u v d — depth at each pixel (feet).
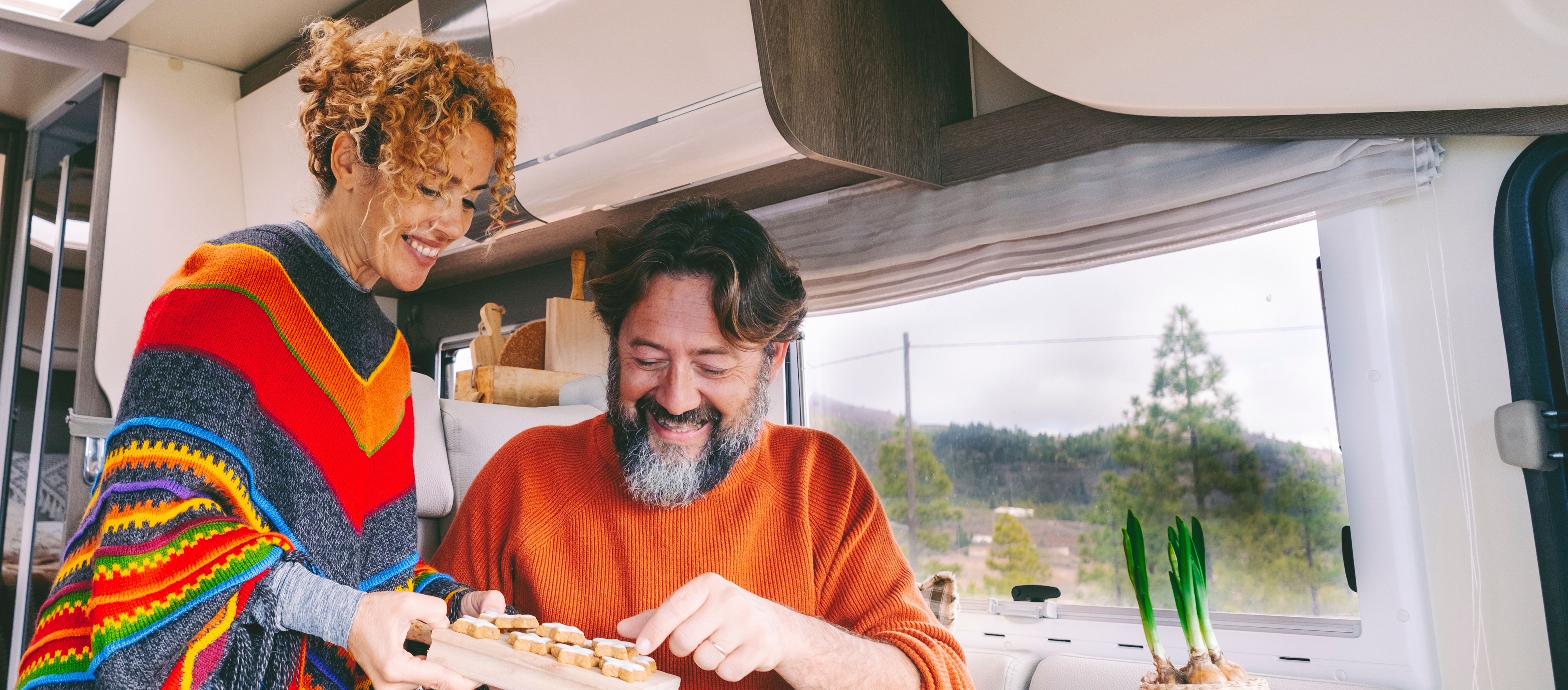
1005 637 5.52
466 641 2.66
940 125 5.58
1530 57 3.47
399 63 3.30
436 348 8.50
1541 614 4.01
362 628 2.49
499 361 6.00
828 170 5.73
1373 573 4.45
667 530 3.33
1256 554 4.86
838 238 6.07
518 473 3.57
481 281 8.10
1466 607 4.20
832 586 3.44
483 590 3.47
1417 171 4.29
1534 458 3.93
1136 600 5.17
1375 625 4.43
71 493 6.17
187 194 7.00
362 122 3.19
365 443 3.32
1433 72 3.68
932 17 5.57
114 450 2.62
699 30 4.66
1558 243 4.04
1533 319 4.06
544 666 2.49
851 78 4.90
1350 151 4.40
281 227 3.24
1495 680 4.11
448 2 5.80
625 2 4.89
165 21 6.50
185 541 2.47
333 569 3.11
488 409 4.82
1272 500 4.83
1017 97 5.60
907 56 5.34
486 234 6.28
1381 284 4.48
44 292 6.81
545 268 7.54
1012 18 3.98
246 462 2.78
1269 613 4.82
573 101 5.37
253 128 7.14
